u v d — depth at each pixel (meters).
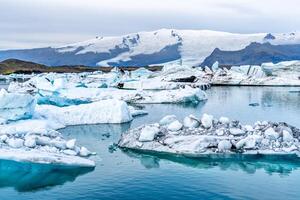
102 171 24.17
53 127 38.12
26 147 26.72
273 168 25.12
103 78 125.06
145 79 107.62
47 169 24.41
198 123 31.36
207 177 23.14
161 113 52.97
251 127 30.69
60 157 25.03
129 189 20.95
